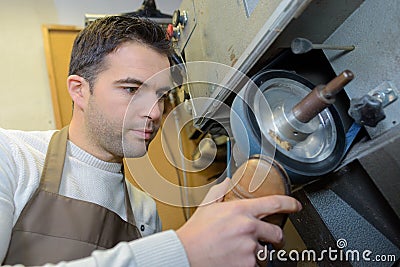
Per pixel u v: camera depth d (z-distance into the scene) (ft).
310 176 1.88
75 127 3.05
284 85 2.10
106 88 2.73
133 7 5.64
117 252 1.47
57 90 5.00
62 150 2.88
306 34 2.07
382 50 1.83
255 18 2.24
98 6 5.51
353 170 2.00
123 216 3.16
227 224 1.59
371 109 1.81
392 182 1.75
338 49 2.03
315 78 2.38
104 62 2.77
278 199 1.72
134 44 2.77
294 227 2.51
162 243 1.51
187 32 3.74
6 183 2.36
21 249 2.34
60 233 2.49
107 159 3.04
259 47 2.16
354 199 2.08
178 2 5.92
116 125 2.73
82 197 2.79
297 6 1.80
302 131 1.91
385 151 1.73
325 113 2.04
